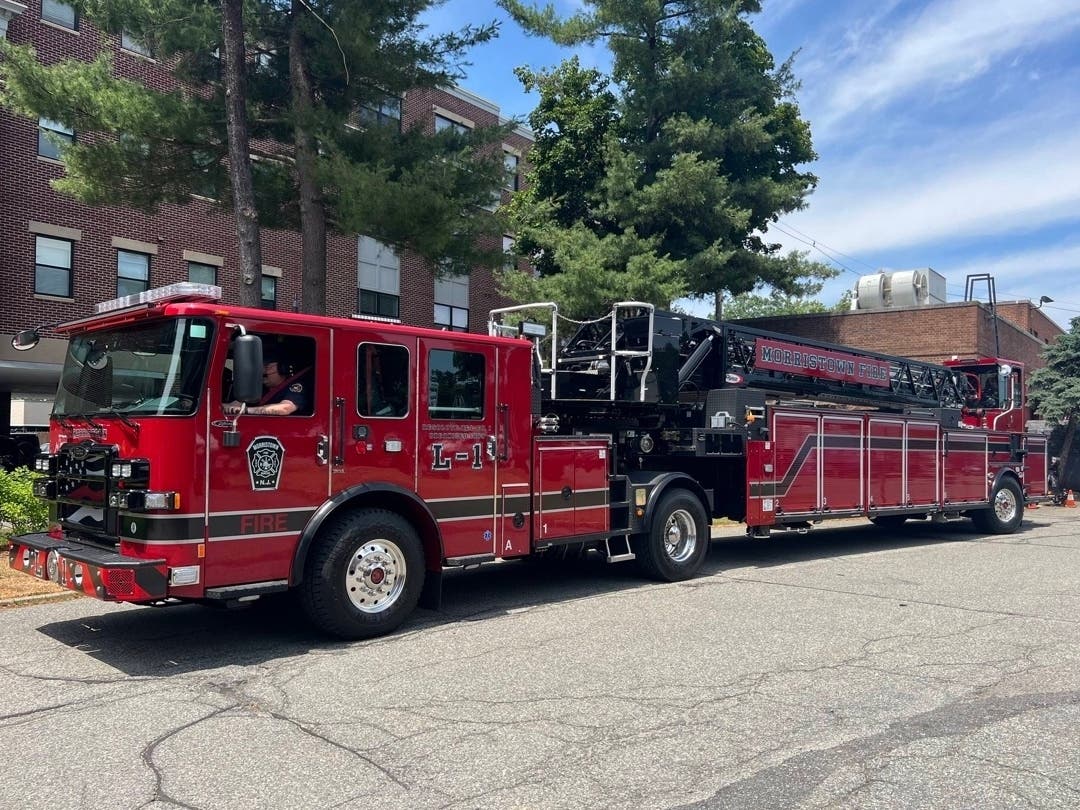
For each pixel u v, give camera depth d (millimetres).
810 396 12227
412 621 7391
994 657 6129
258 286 11523
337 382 6656
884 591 8789
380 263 25250
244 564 6078
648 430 10320
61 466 6773
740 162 21531
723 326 10852
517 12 15266
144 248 19891
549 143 21906
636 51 20016
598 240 18406
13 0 17625
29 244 18156
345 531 6578
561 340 11219
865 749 4344
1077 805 3695
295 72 12266
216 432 5984
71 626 7215
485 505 7668
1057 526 16125
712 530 15008
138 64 19531
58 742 4496
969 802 3729
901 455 12555
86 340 6859
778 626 7125
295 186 13188
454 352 7484
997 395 16047
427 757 4258
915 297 24766
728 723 4742
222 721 4820
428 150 12234
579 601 8281
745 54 23000
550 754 4285
